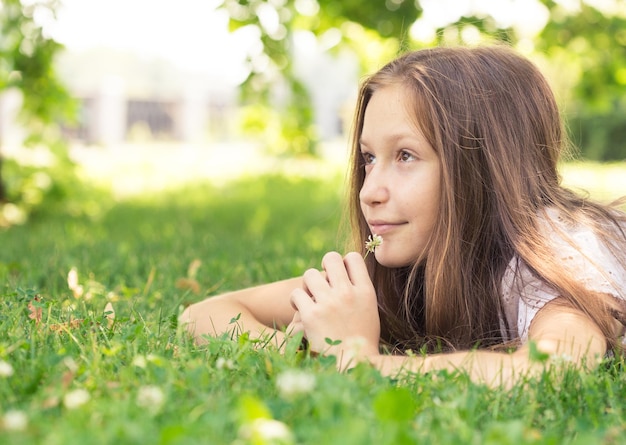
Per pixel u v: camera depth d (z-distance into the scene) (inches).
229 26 251.0
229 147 1021.8
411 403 52.6
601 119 685.9
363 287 81.3
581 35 283.1
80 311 96.6
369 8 264.7
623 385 69.1
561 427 58.6
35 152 331.0
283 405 55.7
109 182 531.5
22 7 275.9
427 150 85.0
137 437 48.2
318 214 391.9
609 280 79.0
